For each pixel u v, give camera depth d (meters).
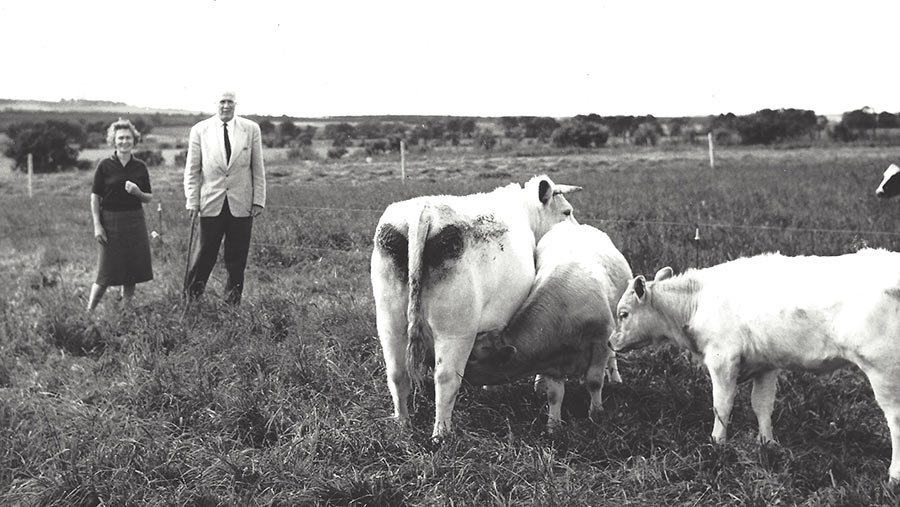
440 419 5.66
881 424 5.80
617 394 6.52
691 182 20.38
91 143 53.66
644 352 7.27
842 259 5.25
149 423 5.91
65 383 6.96
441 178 24.20
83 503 4.93
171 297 8.95
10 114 93.19
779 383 6.44
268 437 5.82
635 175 23.45
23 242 14.96
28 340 8.12
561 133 44.66
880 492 4.71
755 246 10.48
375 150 40.59
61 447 5.50
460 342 5.65
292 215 14.59
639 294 5.95
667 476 5.07
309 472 5.13
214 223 8.89
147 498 4.96
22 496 4.96
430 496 4.85
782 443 5.58
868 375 4.95
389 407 6.14
